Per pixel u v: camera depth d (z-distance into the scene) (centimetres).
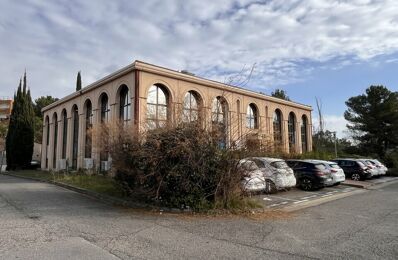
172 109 1127
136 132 1137
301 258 557
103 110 2553
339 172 1827
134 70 2116
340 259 553
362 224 839
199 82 2423
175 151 995
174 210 983
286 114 3519
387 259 554
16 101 3697
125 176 1165
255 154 1098
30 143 3719
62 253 566
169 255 567
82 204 1133
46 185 1861
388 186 2025
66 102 3112
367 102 4284
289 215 971
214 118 1098
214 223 837
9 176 2870
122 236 691
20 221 831
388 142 4134
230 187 1026
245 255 571
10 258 537
